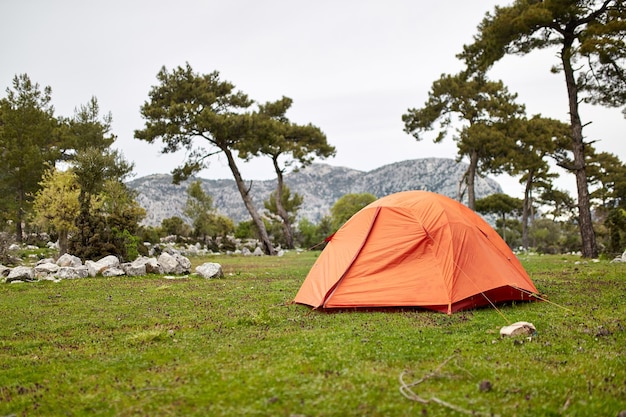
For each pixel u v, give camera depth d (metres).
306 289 10.62
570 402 4.43
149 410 4.48
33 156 38.16
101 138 44.16
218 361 5.93
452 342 6.73
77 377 5.59
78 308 10.61
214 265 17.69
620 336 6.84
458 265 9.44
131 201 37.59
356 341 6.72
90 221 20.69
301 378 5.05
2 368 6.11
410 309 9.38
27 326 8.72
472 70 28.80
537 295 10.34
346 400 4.43
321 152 49.53
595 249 24.28
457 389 4.80
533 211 62.59
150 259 19.00
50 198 25.02
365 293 9.55
